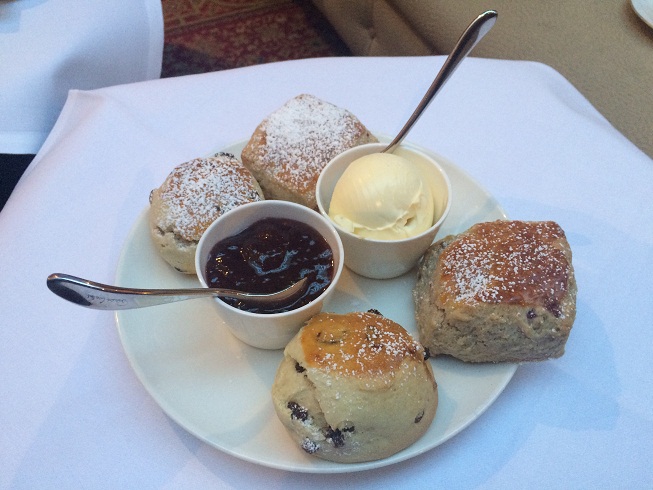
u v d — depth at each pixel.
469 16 0.60
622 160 0.39
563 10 0.59
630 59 0.55
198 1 0.89
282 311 0.29
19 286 0.32
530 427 0.29
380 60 0.43
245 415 0.28
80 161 0.37
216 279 0.30
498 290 0.29
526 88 0.42
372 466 0.26
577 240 0.36
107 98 0.39
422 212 0.33
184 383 0.29
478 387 0.29
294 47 0.85
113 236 0.35
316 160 0.35
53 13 0.42
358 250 0.32
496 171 0.39
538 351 0.30
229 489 0.27
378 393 0.26
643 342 0.32
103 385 0.29
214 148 0.39
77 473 0.27
